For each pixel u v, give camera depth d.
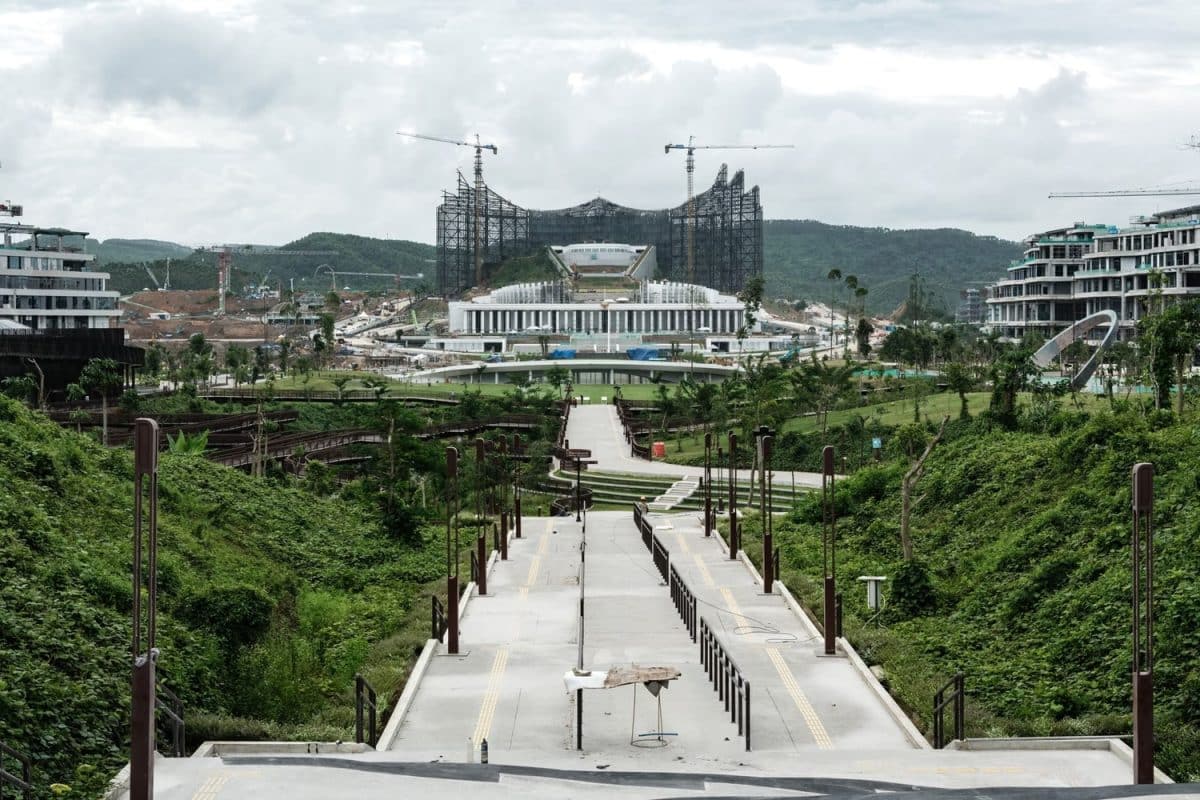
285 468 134.12
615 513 127.00
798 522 103.19
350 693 51.09
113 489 76.94
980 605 65.94
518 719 46.97
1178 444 78.88
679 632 63.59
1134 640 34.44
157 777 33.97
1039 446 93.50
